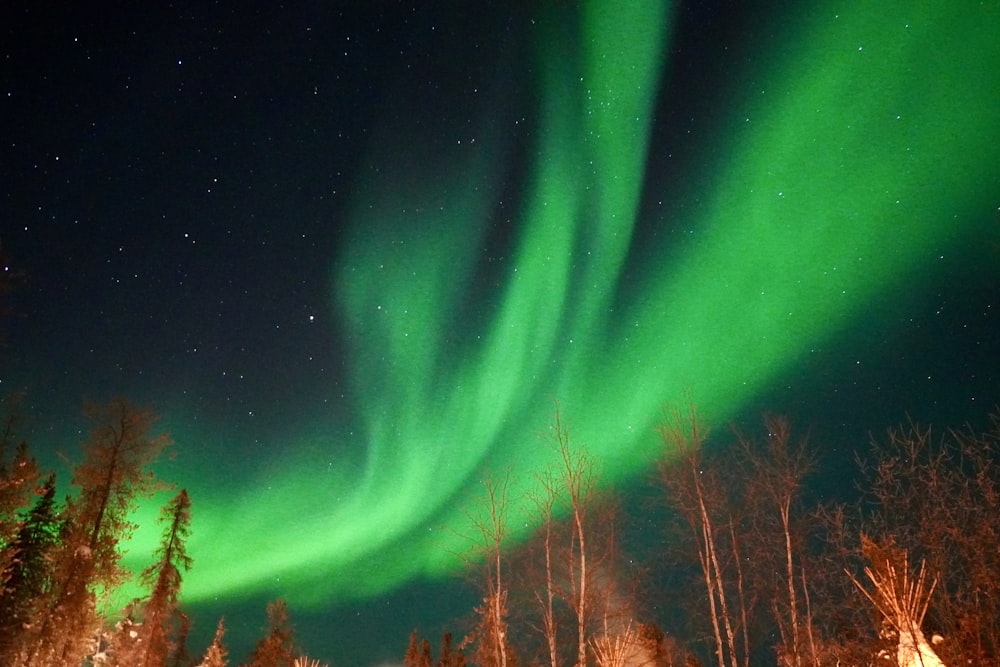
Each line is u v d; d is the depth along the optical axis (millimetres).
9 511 25719
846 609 21672
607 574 28312
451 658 36844
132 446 32031
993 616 17344
